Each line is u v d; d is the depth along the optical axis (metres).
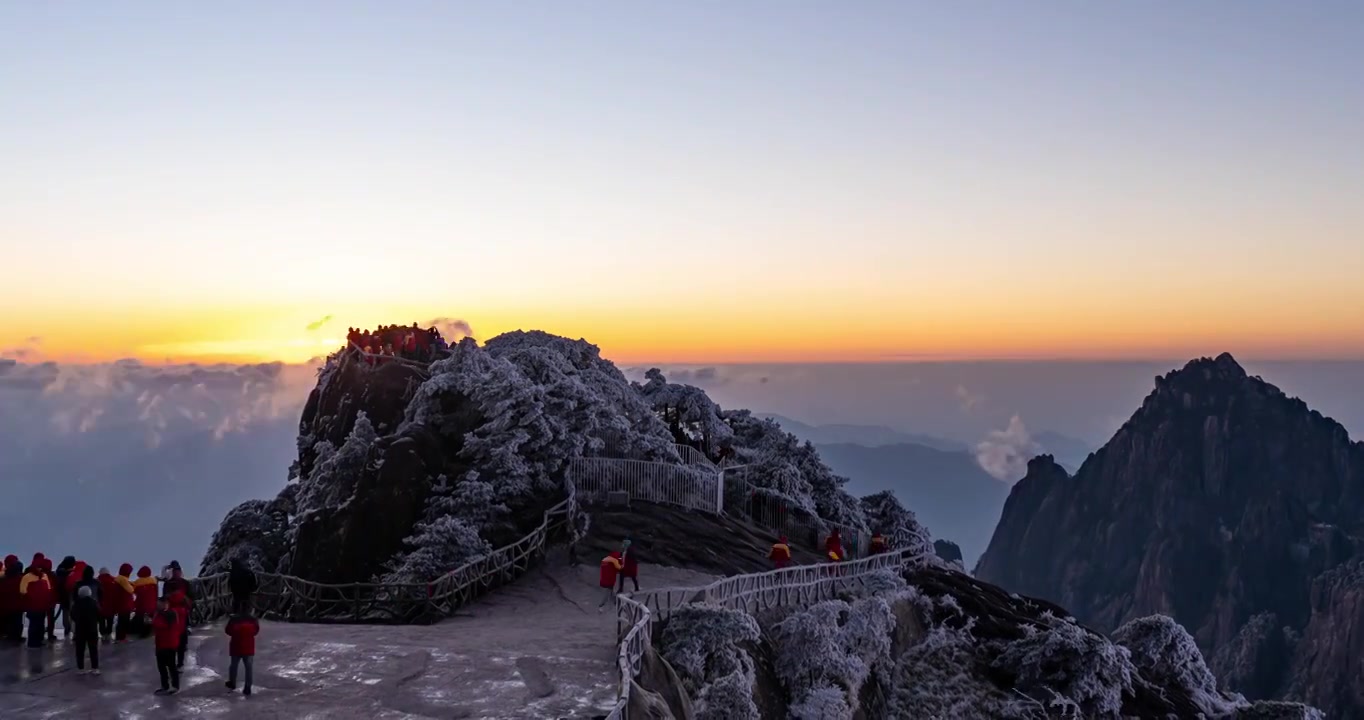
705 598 33.50
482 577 39.19
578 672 25.98
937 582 49.09
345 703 23.00
